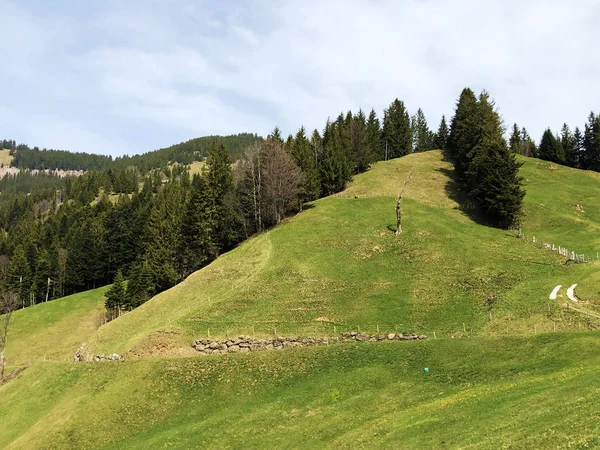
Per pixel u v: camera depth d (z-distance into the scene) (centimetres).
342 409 3422
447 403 2958
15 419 4312
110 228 13312
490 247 6938
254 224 9044
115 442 3703
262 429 3375
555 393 2631
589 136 13325
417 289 5750
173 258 9175
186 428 3631
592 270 5325
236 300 5869
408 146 15500
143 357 5038
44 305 9794
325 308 5519
